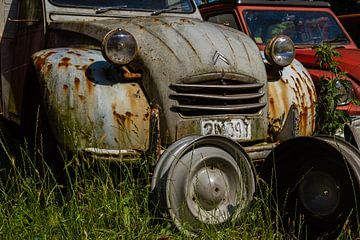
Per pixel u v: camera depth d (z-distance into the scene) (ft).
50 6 15.83
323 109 15.55
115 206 11.21
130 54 12.19
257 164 13.08
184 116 12.37
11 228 10.72
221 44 13.05
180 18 14.19
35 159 12.82
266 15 21.91
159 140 12.00
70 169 12.50
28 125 14.73
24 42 16.84
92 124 11.90
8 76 17.53
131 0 16.81
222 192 11.64
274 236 11.39
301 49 20.93
